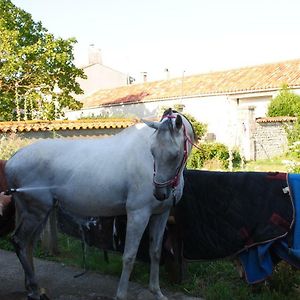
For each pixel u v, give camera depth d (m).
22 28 20.48
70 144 4.19
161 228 4.11
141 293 4.49
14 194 4.30
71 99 21.39
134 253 3.87
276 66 26.22
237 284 4.43
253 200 4.05
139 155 3.79
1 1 20.22
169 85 30.28
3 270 5.36
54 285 4.81
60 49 20.42
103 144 4.08
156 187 3.46
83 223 5.17
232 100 24.89
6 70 18.80
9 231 4.89
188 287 4.50
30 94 19.89
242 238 4.05
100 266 5.29
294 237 3.84
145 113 29.08
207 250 4.36
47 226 5.87
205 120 25.84
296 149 11.30
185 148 3.65
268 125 18.98
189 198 4.45
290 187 3.89
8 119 20.38
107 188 3.88
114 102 30.72
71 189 4.02
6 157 9.58
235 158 15.88
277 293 4.05
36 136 13.71
